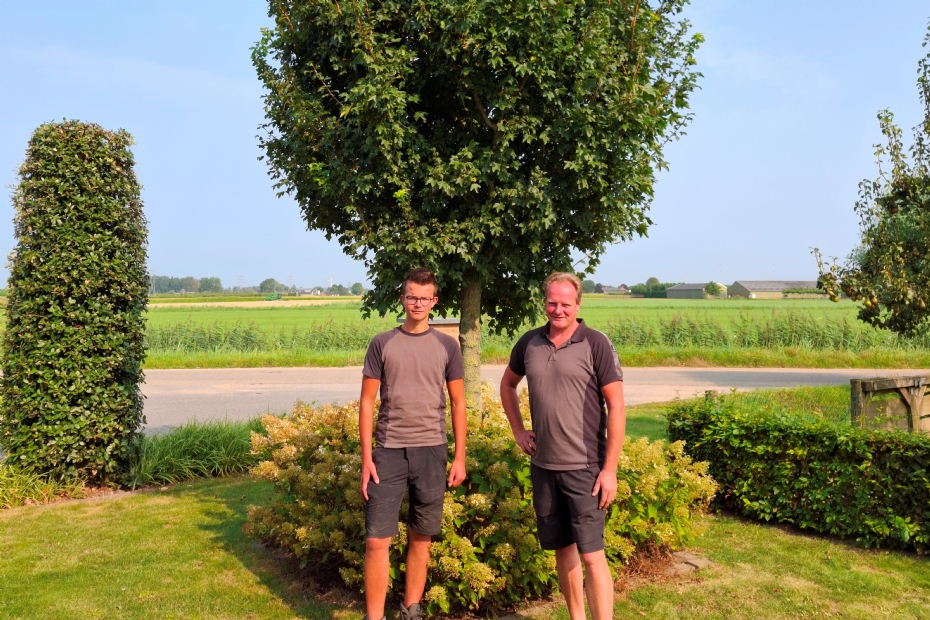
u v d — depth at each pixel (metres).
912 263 7.00
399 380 3.46
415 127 4.65
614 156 4.54
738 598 3.98
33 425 6.48
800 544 4.95
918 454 4.64
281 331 25.98
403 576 3.86
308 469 4.47
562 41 4.38
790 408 7.29
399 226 4.59
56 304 6.52
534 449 3.51
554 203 4.66
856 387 5.85
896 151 7.25
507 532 3.76
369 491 3.44
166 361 20.48
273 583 4.31
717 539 5.07
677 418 6.25
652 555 4.58
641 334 23.70
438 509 3.49
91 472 6.77
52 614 3.83
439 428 3.51
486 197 4.76
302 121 4.52
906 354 20.22
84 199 6.57
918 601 3.91
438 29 4.42
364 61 4.25
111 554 4.87
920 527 4.64
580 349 3.25
